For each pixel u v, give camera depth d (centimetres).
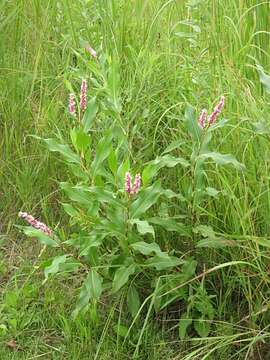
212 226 71
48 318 73
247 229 67
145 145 78
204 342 68
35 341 71
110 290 71
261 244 64
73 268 67
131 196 63
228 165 70
